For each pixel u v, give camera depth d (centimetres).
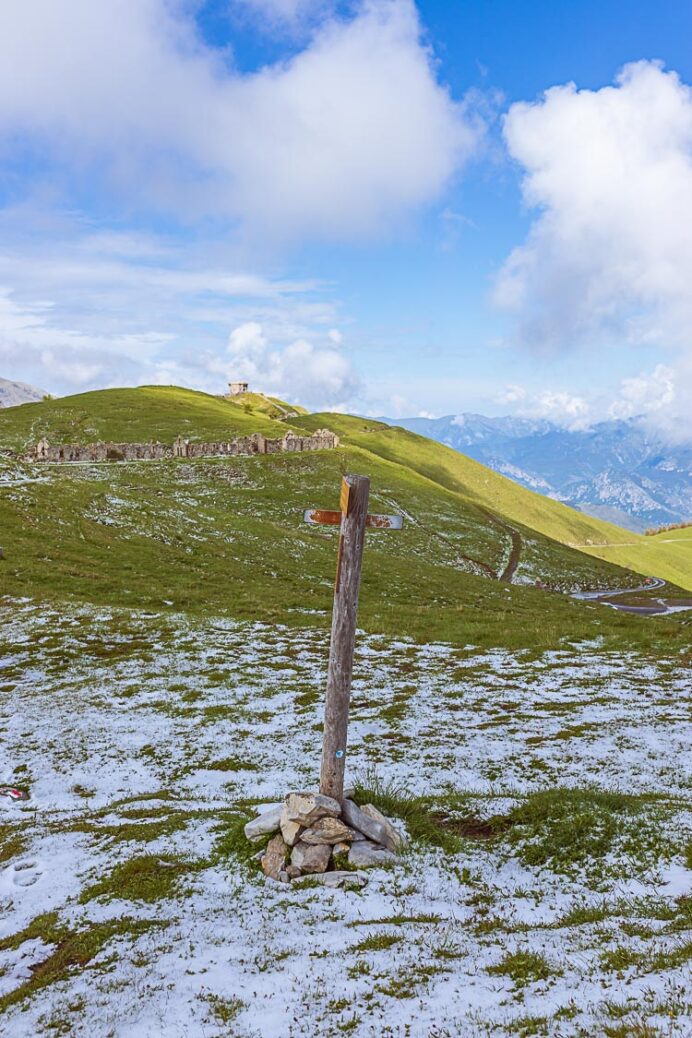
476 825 1154
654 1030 535
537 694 2116
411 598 5438
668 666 2411
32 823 1275
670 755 1504
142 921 876
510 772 1439
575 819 1102
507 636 3050
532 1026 578
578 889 921
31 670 2477
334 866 1020
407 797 1275
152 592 4131
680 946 708
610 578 9481
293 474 10744
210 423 14900
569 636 3038
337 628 1092
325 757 1112
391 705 2022
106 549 5356
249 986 711
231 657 2658
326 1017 639
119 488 8231
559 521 17375
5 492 6178
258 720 1902
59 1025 668
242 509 8938
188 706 2047
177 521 6950
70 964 792
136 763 1603
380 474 12100
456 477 18462
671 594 8669
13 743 1769
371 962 741
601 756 1512
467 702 2048
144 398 17512
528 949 748
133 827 1190
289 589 4894
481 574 8388
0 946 851
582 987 644
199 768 1551
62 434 13612
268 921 866
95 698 2142
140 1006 688
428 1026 605
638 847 1012
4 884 1023
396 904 902
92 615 3350
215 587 4591
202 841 1113
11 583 3984
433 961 735
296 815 1061
